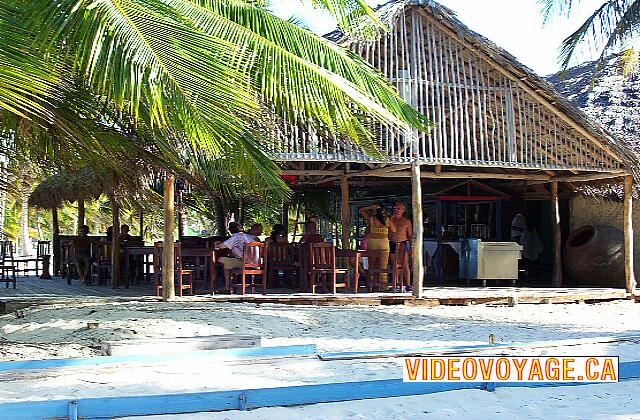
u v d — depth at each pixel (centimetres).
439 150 1356
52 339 921
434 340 974
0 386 670
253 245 1309
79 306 1146
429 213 1884
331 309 1223
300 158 1216
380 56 1343
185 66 568
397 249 1410
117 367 741
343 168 1525
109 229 1734
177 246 1274
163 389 662
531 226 1944
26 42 550
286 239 1562
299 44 743
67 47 610
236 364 776
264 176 729
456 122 1374
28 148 924
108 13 551
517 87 1411
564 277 1856
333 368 761
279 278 1602
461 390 667
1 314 1182
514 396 655
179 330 966
